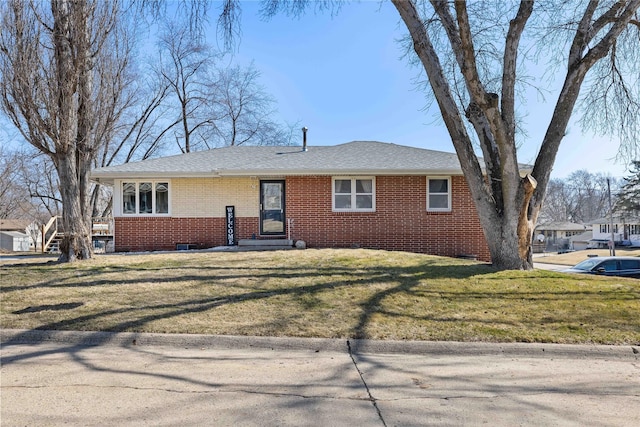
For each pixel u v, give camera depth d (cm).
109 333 555
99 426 324
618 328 574
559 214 8394
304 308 659
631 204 4709
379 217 1488
